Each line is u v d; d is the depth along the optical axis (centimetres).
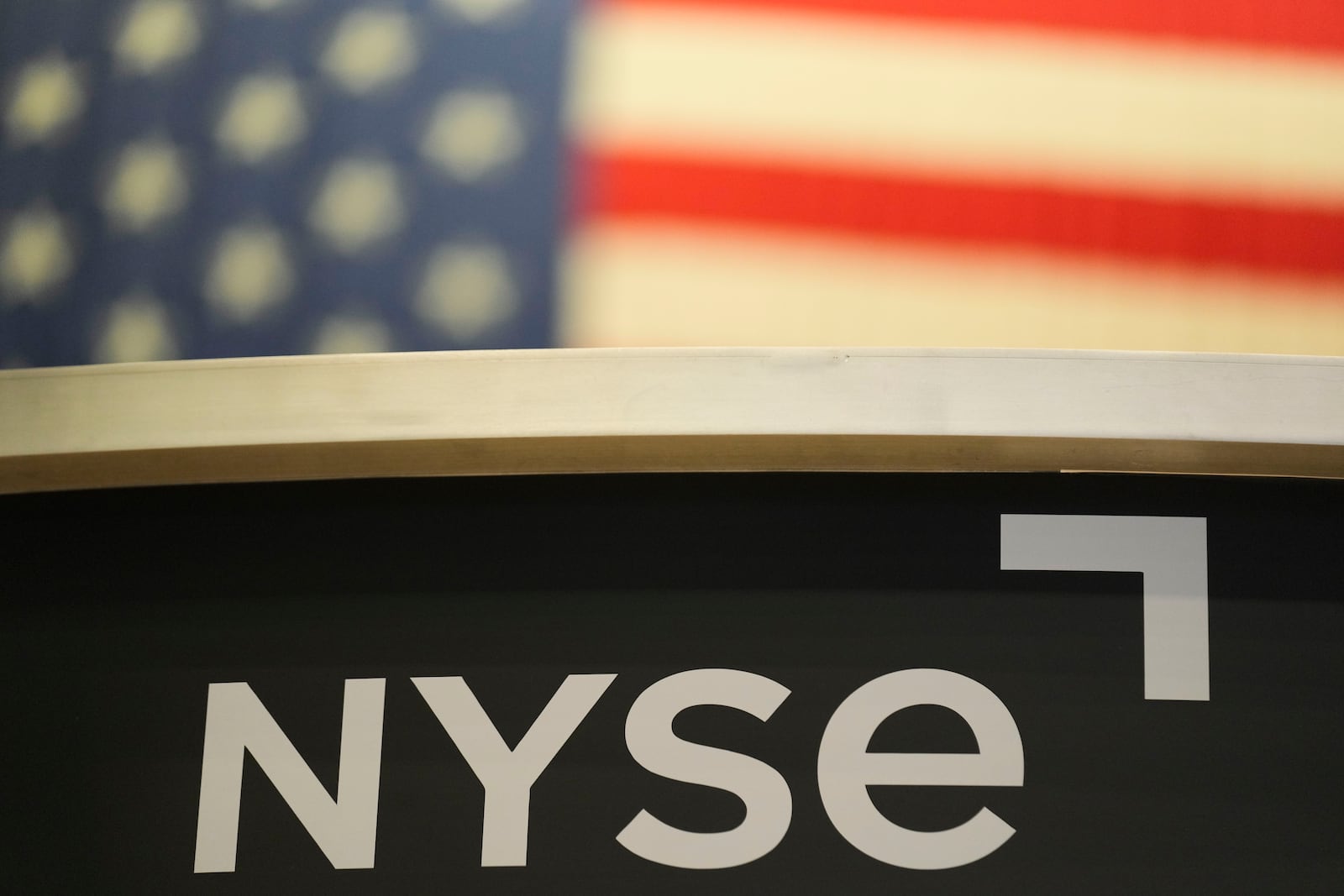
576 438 148
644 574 152
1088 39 166
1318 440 148
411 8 166
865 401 147
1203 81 166
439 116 162
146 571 156
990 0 167
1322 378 150
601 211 158
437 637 152
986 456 152
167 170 165
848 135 161
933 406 147
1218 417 149
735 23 164
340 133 162
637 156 159
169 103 168
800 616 151
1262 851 144
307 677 151
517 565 153
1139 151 163
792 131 161
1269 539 153
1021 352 149
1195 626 150
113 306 161
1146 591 151
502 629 151
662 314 155
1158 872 143
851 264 157
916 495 154
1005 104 163
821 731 147
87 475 158
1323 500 154
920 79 163
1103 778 146
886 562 152
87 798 150
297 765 149
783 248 157
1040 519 153
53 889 148
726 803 145
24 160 170
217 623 154
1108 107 164
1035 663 149
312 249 159
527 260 157
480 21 165
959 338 156
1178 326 158
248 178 163
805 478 155
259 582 155
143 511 158
